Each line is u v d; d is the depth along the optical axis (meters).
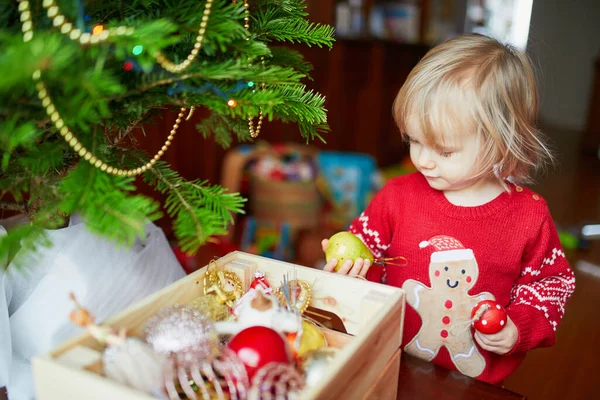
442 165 0.81
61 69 0.38
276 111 0.62
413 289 0.93
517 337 0.81
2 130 0.40
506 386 1.53
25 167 0.49
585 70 5.87
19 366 0.61
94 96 0.39
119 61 0.47
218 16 0.48
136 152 0.66
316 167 2.54
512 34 6.06
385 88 3.50
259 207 2.35
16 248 0.54
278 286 0.66
